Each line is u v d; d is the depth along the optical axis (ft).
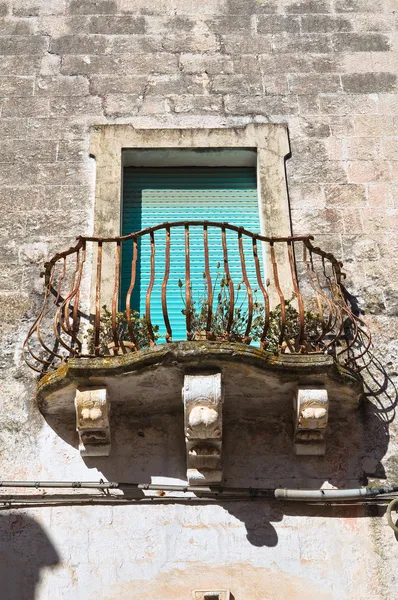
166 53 30.04
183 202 27.50
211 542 20.93
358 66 30.12
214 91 29.17
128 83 29.27
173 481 21.72
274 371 21.34
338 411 22.95
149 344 22.82
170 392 21.99
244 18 31.09
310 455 22.25
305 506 21.50
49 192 26.81
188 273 22.06
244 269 22.35
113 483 21.57
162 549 20.80
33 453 22.17
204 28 30.73
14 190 26.84
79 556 20.68
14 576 20.40
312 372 21.42
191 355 20.80
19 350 23.84
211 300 21.52
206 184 27.91
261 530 21.13
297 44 30.55
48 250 25.68
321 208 26.73
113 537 20.95
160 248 26.53
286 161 27.71
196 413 20.79
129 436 22.36
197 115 28.55
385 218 26.61
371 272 25.54
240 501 21.52
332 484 21.85
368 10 31.65
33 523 21.13
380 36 30.96
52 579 20.39
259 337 23.26
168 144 27.66
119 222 26.13
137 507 21.40
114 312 21.84
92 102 28.84
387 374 23.72
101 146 27.61
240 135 27.96
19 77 29.43
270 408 22.67
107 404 21.56
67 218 26.32
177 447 22.22
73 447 22.29
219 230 27.02
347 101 29.22
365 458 22.29
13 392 23.12
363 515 21.44
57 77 29.40
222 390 21.17
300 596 20.29
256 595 20.26
